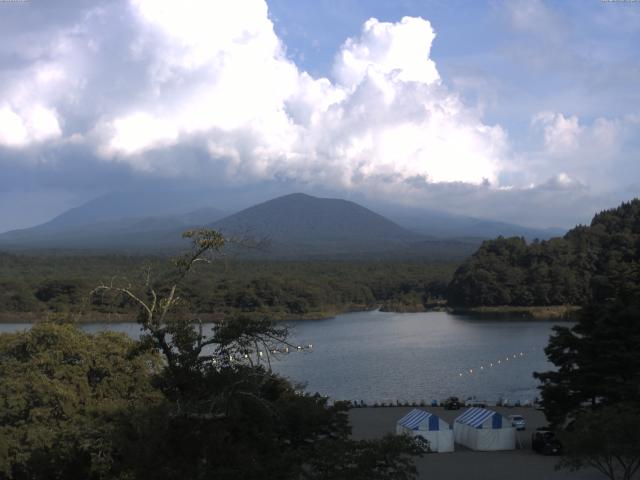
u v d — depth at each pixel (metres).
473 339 135.62
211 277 171.38
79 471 28.95
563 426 49.47
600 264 194.25
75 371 32.47
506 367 102.25
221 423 24.70
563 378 48.44
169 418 23.98
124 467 26.05
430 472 43.06
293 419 28.97
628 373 46.41
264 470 23.64
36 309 148.88
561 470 42.09
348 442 24.61
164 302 26.36
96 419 28.91
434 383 91.06
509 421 51.94
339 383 91.56
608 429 30.59
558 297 192.50
